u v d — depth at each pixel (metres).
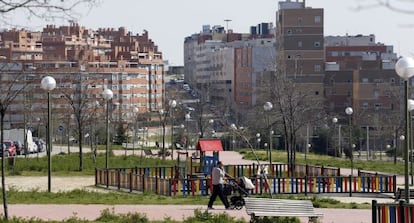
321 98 181.12
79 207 42.78
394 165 93.38
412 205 31.56
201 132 144.75
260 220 35.41
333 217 40.69
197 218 36.72
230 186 44.69
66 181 64.81
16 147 105.19
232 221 36.41
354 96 199.75
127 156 93.94
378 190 56.62
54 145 141.88
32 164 78.81
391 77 199.88
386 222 31.97
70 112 141.75
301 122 117.56
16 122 139.50
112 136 148.62
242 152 112.31
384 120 158.12
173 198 49.09
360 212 43.19
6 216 34.78
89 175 70.75
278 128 133.62
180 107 178.62
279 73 116.44
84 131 142.00
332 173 66.75
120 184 57.72
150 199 47.66
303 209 36.38
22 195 48.19
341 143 143.12
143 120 184.38
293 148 75.50
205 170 69.56
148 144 163.88
